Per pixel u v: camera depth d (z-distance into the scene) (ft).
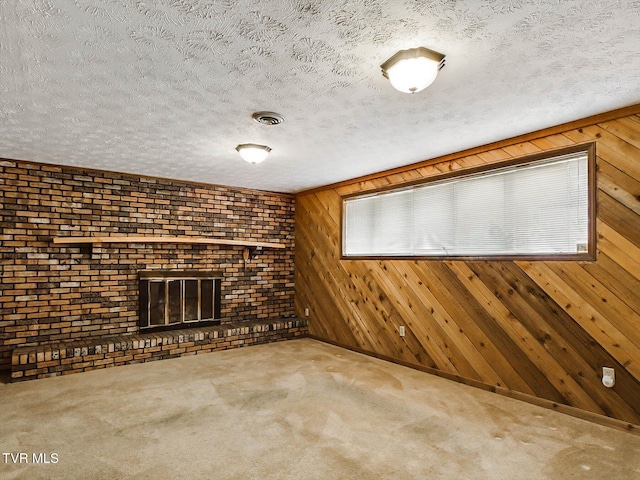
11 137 10.97
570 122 9.89
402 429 9.03
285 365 14.35
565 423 9.41
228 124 9.91
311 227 19.42
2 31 5.69
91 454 7.78
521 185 11.19
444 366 12.98
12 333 13.52
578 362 9.78
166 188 16.80
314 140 11.33
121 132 10.53
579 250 9.94
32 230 13.94
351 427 9.11
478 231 12.24
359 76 7.30
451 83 7.68
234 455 7.79
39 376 12.69
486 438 8.61
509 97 8.39
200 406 10.34
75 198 14.74
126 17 5.39
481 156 11.98
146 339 14.87
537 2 5.15
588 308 9.62
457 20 5.57
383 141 11.46
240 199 18.92
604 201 9.34
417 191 14.26
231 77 7.31
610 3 5.17
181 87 7.73
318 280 18.83
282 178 16.75
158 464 7.43
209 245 17.97
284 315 20.26
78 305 14.75
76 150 12.35
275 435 8.67
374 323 15.70
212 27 5.67
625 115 8.96
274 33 5.85
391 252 15.24
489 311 11.76
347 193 17.16
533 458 7.75
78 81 7.41
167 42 6.07
